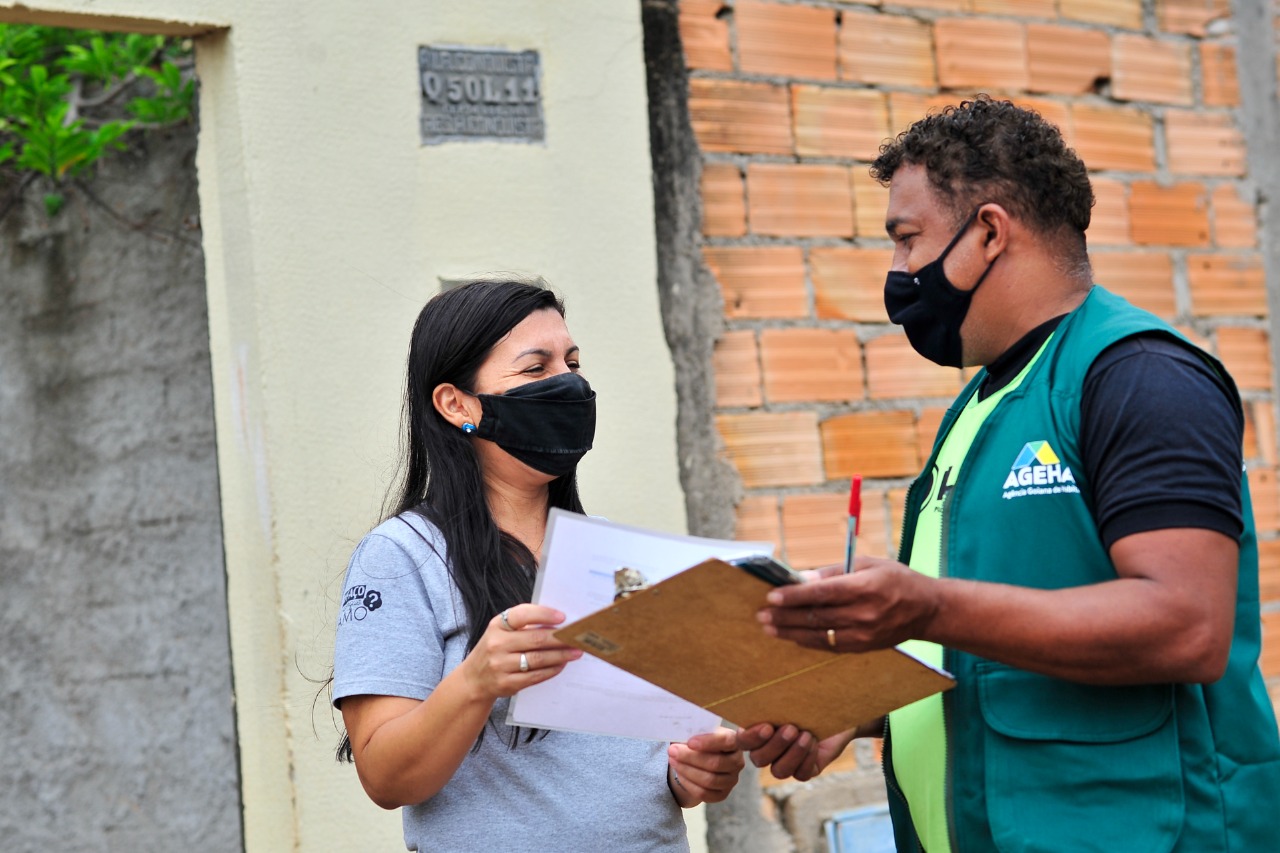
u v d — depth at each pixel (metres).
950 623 1.72
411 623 1.99
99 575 3.77
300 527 2.97
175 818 3.71
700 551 1.84
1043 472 1.90
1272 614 4.05
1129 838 1.84
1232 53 4.21
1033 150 2.02
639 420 3.31
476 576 2.03
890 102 3.77
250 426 3.02
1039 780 1.88
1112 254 4.00
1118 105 4.05
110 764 3.73
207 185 3.10
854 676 1.80
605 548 1.84
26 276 3.79
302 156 3.04
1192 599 1.73
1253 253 4.18
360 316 3.06
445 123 3.18
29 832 3.68
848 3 3.74
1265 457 4.12
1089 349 1.90
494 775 2.00
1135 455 1.80
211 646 3.74
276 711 2.96
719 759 2.04
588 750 2.05
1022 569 1.90
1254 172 4.20
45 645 3.74
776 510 3.53
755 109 3.61
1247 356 4.14
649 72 3.50
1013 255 2.04
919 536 2.13
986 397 2.12
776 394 3.56
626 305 3.32
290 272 3.01
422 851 2.01
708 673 1.81
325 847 2.94
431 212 3.15
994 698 1.93
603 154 3.32
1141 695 1.86
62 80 3.59
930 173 2.07
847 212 3.69
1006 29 3.93
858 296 3.68
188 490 3.76
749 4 3.62
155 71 3.69
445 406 2.13
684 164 3.51
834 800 3.51
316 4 3.08
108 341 3.79
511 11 3.26
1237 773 1.91
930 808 2.05
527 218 3.23
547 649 1.79
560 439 2.11
